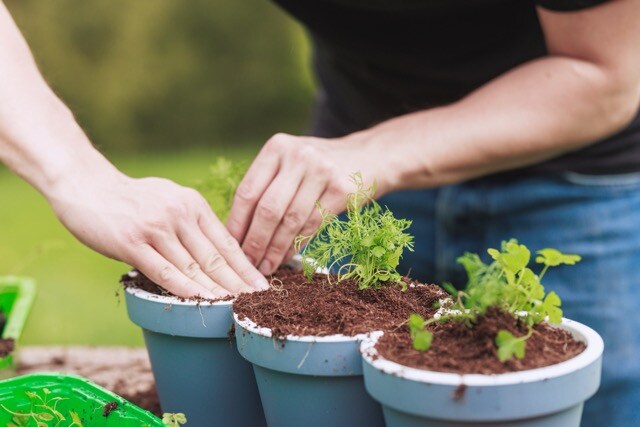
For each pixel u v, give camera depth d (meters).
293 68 7.27
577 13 1.29
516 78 1.39
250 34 7.17
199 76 7.22
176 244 1.19
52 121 1.25
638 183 1.79
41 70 1.45
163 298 1.18
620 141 1.76
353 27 1.69
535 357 0.88
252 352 1.02
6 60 1.27
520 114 1.35
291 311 1.06
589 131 1.38
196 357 1.19
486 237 1.89
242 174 1.47
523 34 1.60
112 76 7.09
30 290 1.68
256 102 7.36
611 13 1.27
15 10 6.86
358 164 1.28
